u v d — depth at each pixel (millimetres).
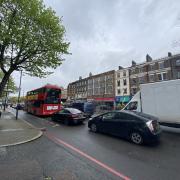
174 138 8625
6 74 11664
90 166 4719
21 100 78625
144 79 39281
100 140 8016
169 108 9719
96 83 54188
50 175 4082
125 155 5793
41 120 16281
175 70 33594
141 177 4078
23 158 5281
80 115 13398
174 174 4262
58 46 12281
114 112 9000
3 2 10266
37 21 11352
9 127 10734
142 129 7230
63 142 7559
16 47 11078
